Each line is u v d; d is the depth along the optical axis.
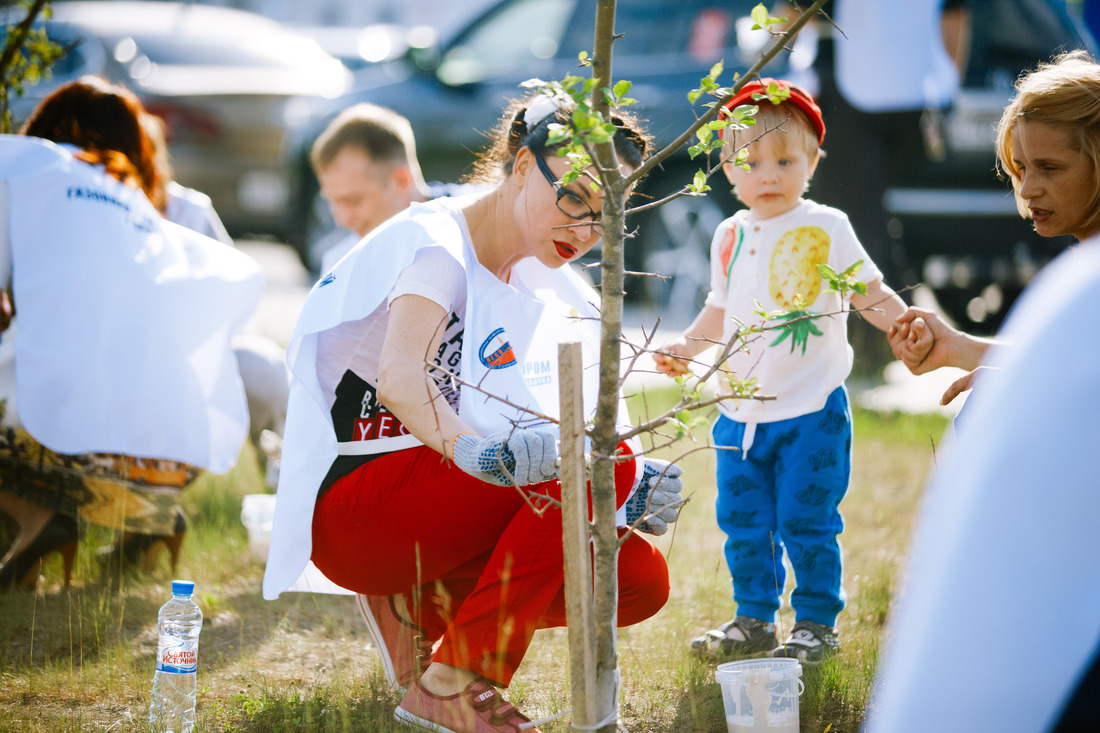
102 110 4.76
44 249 4.21
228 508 5.47
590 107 2.36
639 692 3.57
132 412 4.32
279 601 4.52
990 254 9.07
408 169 5.66
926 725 1.27
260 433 5.54
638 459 3.25
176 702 3.34
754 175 4.21
